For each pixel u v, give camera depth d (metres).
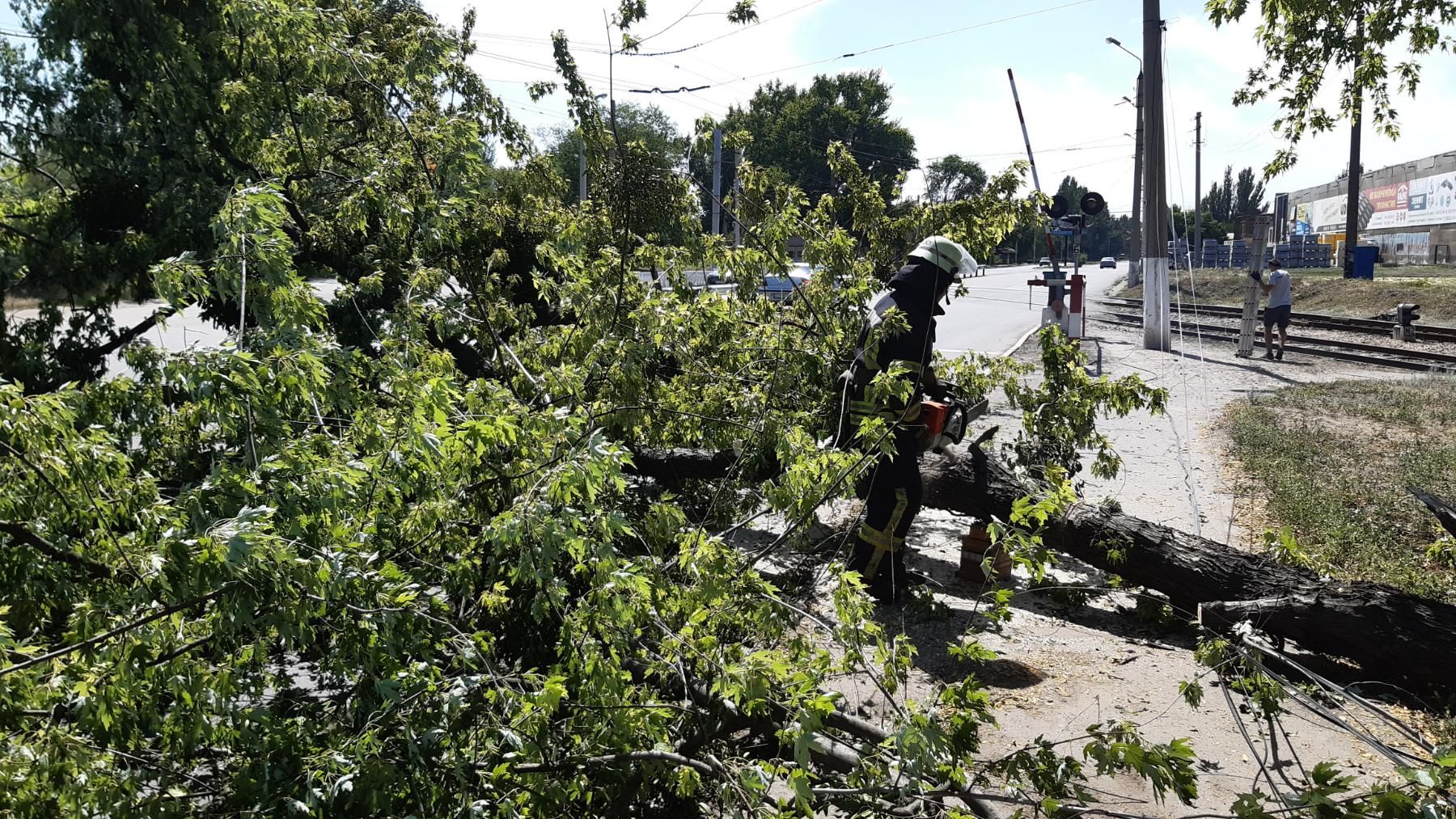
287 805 2.33
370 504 3.01
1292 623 4.38
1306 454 8.78
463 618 3.50
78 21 6.54
